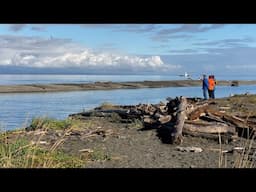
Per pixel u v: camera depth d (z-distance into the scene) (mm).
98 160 11625
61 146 13727
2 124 16703
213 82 30469
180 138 15094
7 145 10555
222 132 16125
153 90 74438
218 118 17812
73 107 34344
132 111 22531
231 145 14945
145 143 15141
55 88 72562
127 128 18875
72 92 66625
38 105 36625
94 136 16281
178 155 12820
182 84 96375
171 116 18562
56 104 38094
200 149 13688
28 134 15188
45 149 11812
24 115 26453
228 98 30625
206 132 16109
